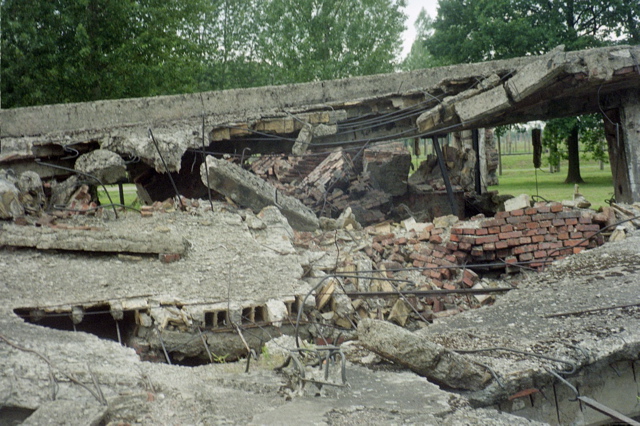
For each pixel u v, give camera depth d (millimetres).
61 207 11422
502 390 6035
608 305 7930
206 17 33625
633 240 10609
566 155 41344
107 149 14047
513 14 33625
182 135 14172
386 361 6254
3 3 22250
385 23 37312
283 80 34844
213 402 5176
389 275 11000
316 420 4898
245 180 12281
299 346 6574
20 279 8453
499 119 17266
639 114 16016
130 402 5051
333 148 16859
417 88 16281
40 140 14289
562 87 14953
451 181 22109
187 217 10898
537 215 11891
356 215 18000
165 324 8172
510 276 11797
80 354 5910
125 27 24734
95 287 8500
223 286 8812
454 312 10266
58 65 23234
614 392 6922
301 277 9523
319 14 35906
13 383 5219
